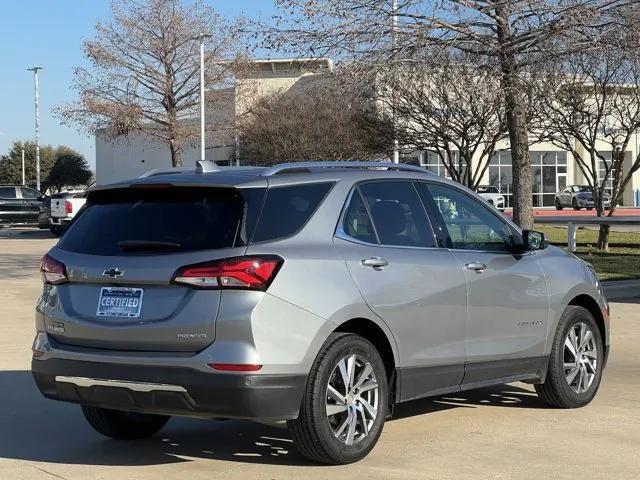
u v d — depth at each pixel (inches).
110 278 226.1
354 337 233.0
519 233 293.7
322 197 239.3
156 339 218.2
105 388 224.8
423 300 251.0
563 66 641.6
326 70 674.2
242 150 1605.6
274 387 214.4
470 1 585.0
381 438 264.4
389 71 600.4
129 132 1637.6
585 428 277.7
